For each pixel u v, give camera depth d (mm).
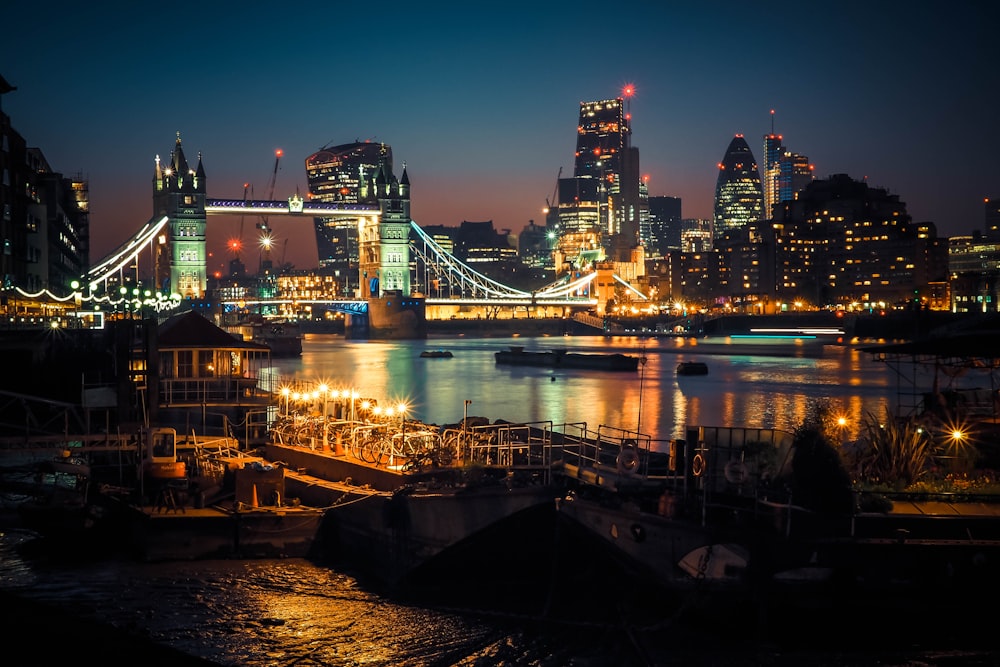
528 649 27000
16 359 80938
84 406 49719
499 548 32031
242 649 27047
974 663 24984
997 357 36906
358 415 55312
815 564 26109
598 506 29578
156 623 29031
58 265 169250
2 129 115500
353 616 29750
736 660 25516
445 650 27031
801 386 140000
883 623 26234
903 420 38531
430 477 35688
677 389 135250
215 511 36156
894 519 26359
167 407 50656
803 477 26984
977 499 28344
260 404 52031
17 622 15594
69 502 37625
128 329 47844
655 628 27469
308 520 35906
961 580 25797
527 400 116000
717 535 26703
